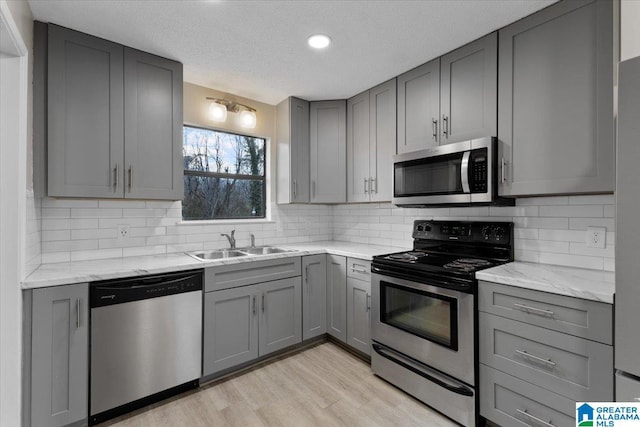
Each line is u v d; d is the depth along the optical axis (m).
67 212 2.15
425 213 2.71
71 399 1.67
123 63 2.08
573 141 1.61
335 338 2.84
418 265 1.99
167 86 2.26
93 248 2.25
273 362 2.49
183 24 1.86
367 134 2.82
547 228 1.98
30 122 1.74
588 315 1.35
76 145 1.92
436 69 2.25
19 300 1.52
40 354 1.59
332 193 3.06
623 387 1.15
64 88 1.88
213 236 2.83
